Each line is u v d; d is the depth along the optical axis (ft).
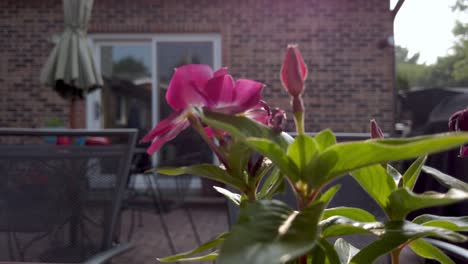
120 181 5.32
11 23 20.15
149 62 20.81
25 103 20.12
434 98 18.88
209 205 18.45
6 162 5.28
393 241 1.60
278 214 1.34
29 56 20.13
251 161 1.80
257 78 19.80
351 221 1.64
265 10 19.85
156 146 1.82
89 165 5.32
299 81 1.53
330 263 1.70
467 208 3.86
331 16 19.75
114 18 20.02
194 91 1.68
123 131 5.54
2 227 5.19
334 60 19.77
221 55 20.01
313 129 19.80
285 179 1.94
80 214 5.21
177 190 14.08
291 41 19.80
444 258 2.00
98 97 20.62
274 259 1.07
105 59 20.81
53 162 5.32
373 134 1.98
